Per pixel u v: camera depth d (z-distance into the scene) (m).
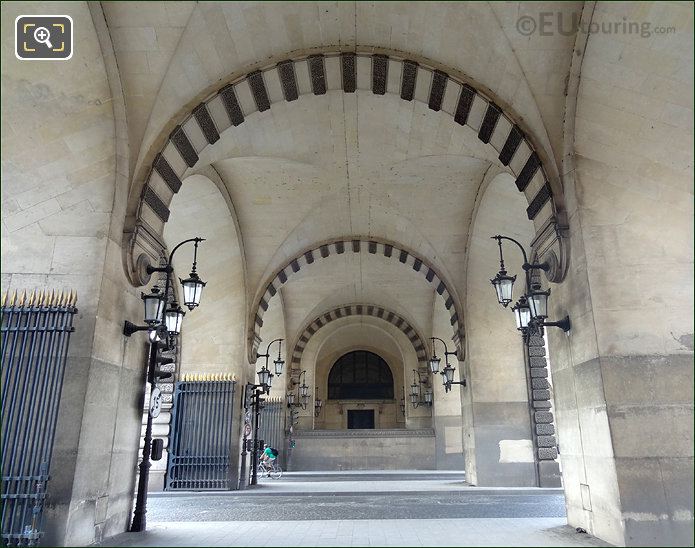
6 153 7.32
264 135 11.41
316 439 25.56
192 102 8.83
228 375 15.31
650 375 6.79
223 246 15.11
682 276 7.14
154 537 7.16
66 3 6.88
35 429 6.47
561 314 8.26
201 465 14.50
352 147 12.51
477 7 7.82
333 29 8.80
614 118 7.56
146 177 8.19
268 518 9.31
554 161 8.29
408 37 8.80
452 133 11.09
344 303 25.75
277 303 23.41
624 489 6.35
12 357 6.68
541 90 8.25
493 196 13.58
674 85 6.70
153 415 8.20
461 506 10.86
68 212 7.56
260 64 9.11
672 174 7.16
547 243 8.44
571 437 7.82
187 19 7.77
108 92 7.84
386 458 25.08
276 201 14.75
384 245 17.27
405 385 27.70
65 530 6.12
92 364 6.86
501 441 15.34
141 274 8.12
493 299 16.05
